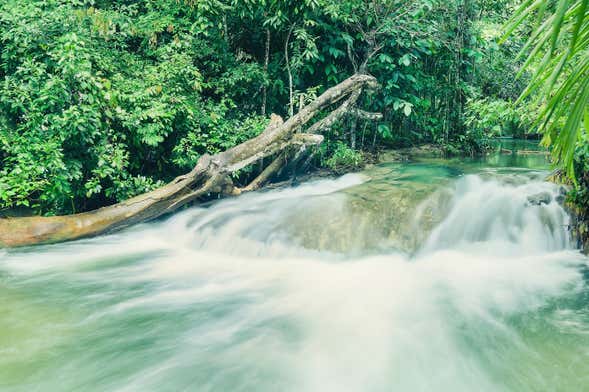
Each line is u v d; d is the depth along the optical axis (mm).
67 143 5906
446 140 10031
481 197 5805
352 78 7395
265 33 8266
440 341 3479
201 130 7320
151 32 7309
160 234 6043
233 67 7867
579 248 5188
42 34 5980
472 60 10055
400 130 10445
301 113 6785
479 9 9969
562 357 3223
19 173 5445
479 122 7121
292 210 5684
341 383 3004
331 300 4195
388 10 8344
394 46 8711
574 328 3617
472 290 4355
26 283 4512
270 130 6746
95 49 6820
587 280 4523
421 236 5250
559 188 5500
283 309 4027
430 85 9773
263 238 5391
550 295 4223
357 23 8148
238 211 6004
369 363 3223
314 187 7270
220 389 2918
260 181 7102
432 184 6117
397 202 5523
